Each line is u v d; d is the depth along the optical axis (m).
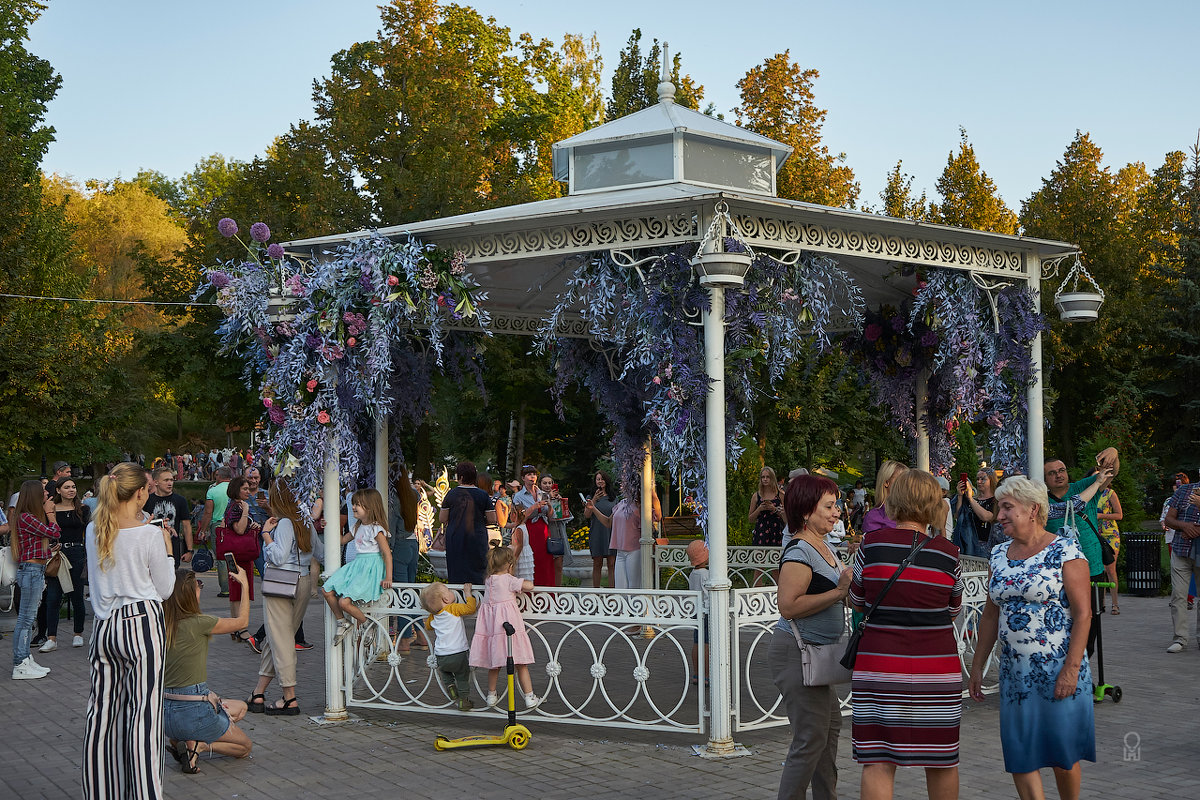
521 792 5.78
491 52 32.38
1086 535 7.80
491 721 7.66
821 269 7.40
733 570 11.39
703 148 8.69
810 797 5.54
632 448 11.74
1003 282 8.62
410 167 25.78
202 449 52.69
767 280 7.10
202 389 25.38
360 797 5.75
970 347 8.30
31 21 27.98
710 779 5.97
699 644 6.73
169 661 6.19
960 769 6.03
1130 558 15.16
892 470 6.49
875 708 4.30
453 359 10.73
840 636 4.80
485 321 7.87
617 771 6.19
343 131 25.02
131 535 5.05
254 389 24.92
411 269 7.59
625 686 8.84
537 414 25.47
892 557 4.36
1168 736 6.76
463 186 25.11
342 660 7.77
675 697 8.32
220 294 7.76
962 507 9.35
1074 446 31.78
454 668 7.41
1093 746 4.55
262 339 7.88
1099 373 30.03
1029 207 32.38
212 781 6.12
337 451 7.92
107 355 28.75
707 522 6.79
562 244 7.36
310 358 7.80
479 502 8.57
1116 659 9.70
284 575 7.95
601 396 11.84
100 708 4.99
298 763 6.50
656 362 6.92
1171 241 35.91
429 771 6.27
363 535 7.79
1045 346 28.70
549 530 12.42
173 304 25.98
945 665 4.30
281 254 7.73
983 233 7.99
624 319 7.39
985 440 10.23
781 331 7.15
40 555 9.59
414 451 25.67
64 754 6.80
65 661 10.34
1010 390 8.80
